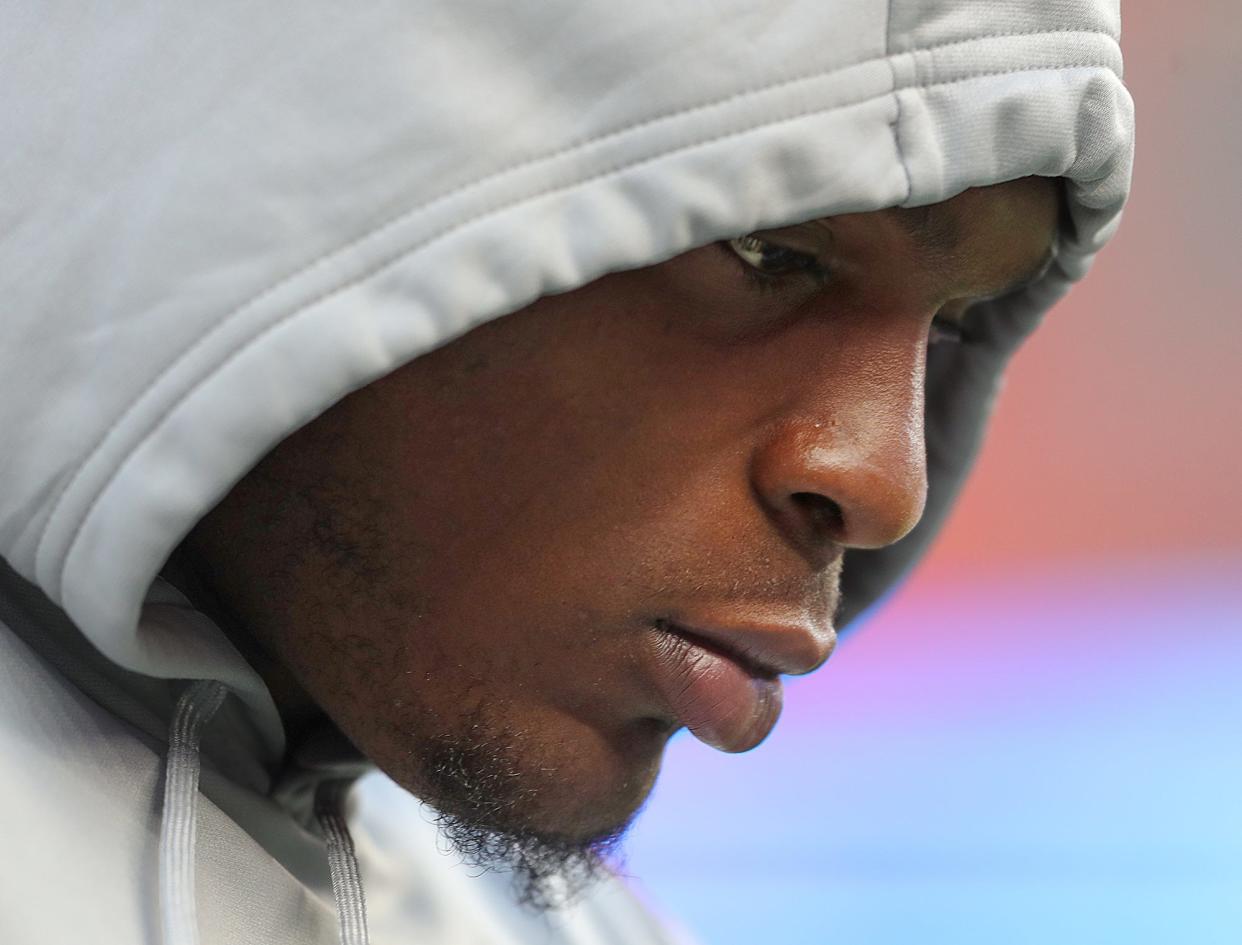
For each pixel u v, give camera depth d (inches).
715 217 64.1
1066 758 331.3
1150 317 447.5
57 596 66.3
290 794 91.9
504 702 73.6
